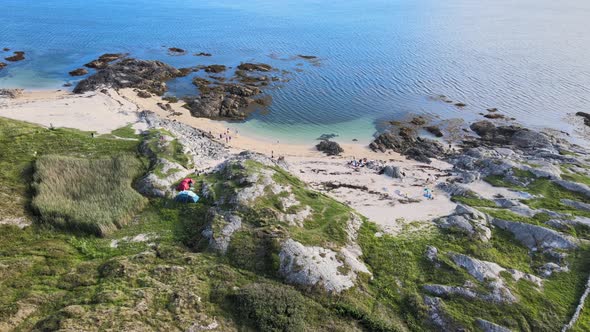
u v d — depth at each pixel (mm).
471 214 39781
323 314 26984
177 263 30469
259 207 36719
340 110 74875
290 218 36125
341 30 137750
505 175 49812
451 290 30016
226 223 34406
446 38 126625
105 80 77438
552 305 29719
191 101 72562
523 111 74438
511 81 87812
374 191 47906
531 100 78625
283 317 25656
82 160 43938
